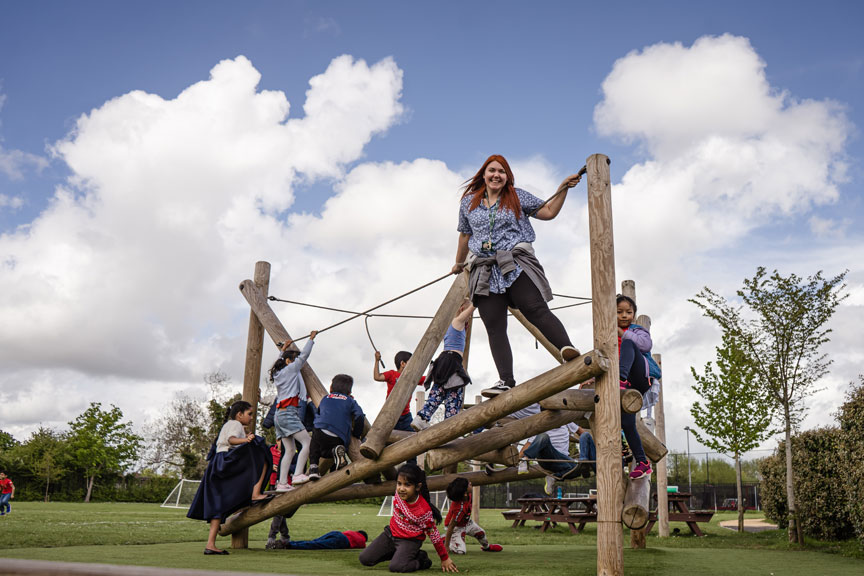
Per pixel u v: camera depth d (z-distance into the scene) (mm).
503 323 6039
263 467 7848
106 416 57000
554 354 7965
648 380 6176
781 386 13008
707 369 16578
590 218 5586
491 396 6121
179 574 1269
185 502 34688
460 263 6977
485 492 35719
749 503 36344
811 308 12859
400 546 5758
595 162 5641
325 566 5969
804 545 11016
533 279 5863
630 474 5969
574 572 5605
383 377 8406
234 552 7707
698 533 14789
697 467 34062
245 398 9234
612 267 5496
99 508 27188
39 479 51219
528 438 7492
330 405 7871
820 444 12148
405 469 5816
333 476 7570
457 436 6430
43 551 6629
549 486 8914
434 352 7336
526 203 6074
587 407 6031
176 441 54156
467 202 6332
